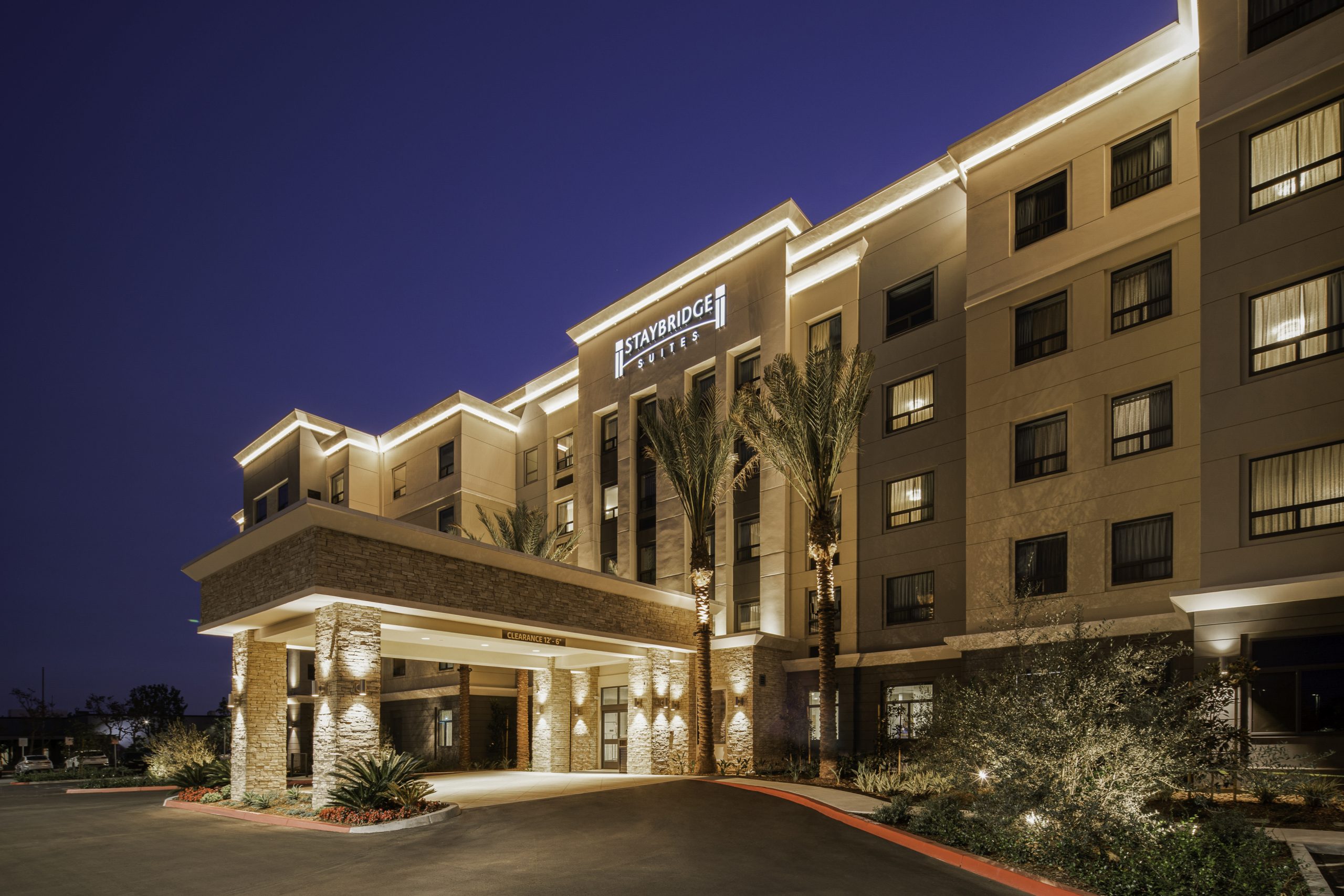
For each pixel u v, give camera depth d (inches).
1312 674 659.4
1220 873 398.0
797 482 1045.2
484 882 480.7
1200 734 578.6
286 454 1988.2
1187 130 904.3
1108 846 470.9
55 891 501.0
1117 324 939.3
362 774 725.9
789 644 1207.6
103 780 1428.4
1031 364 999.0
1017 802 498.0
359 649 784.9
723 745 1207.6
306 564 772.0
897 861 515.2
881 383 1206.9
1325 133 722.2
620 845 575.8
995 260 1051.3
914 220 1208.2
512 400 1857.8
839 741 1133.7
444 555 877.8
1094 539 914.1
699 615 1141.1
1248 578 702.5
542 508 1715.1
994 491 1006.4
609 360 1577.3
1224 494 728.3
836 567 1208.2
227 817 821.9
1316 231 712.4
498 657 1277.1
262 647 959.0
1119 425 922.7
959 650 994.7
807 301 1316.4
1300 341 712.4
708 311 1422.2
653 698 1184.8
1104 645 869.8
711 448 1169.4
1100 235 959.0
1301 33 746.8
